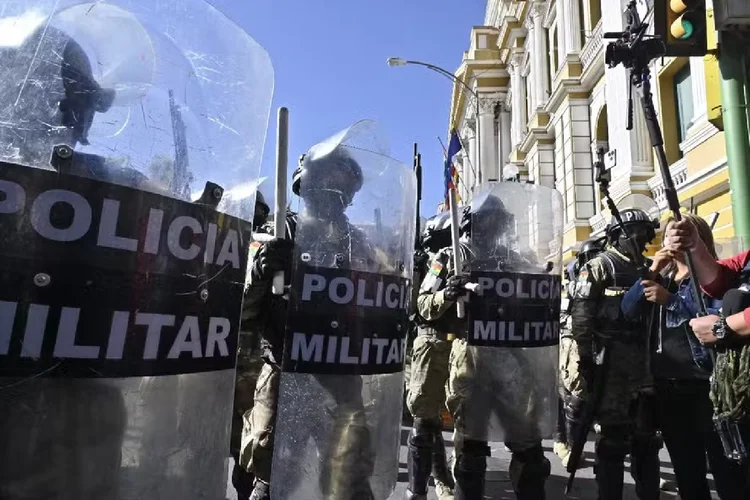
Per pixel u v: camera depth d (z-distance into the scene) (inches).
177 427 41.3
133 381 38.5
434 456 141.6
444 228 135.0
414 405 136.6
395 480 74.1
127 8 43.3
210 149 46.6
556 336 114.4
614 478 121.8
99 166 38.8
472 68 1178.0
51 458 35.6
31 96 38.0
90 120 39.7
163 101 43.7
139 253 39.3
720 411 85.4
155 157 42.4
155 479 39.9
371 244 72.8
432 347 136.8
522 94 990.4
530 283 112.0
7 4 39.6
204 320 43.5
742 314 82.0
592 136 648.4
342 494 68.4
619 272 126.8
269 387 90.7
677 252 96.7
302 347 68.9
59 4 40.4
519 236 114.4
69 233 36.8
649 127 93.5
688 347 107.1
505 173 204.4
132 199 39.4
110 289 37.7
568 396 186.4
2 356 34.3
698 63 356.5
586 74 641.6
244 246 48.8
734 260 100.4
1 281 34.4
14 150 37.0
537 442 111.8
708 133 339.3
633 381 122.8
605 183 131.3
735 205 187.9
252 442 89.4
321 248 70.6
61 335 35.9
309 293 69.3
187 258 42.4
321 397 68.7
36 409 35.3
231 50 49.6
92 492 36.8
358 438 69.1
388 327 72.7
